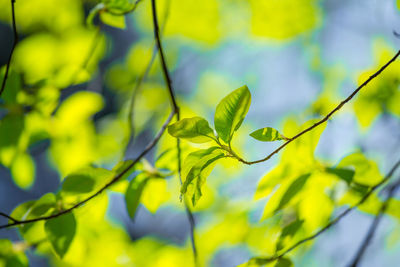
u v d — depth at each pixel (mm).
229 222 1244
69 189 1046
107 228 1247
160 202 1095
